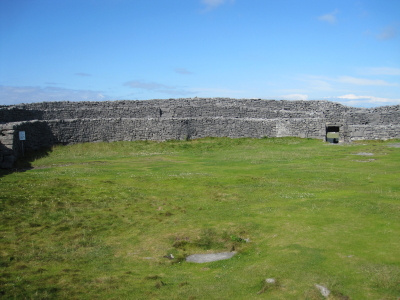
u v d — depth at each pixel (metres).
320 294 9.80
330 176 24.83
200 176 25.58
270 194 20.55
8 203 18.22
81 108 53.75
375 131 45.62
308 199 19.02
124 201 19.58
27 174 25.64
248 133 49.59
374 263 11.17
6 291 10.63
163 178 24.97
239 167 29.91
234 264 12.31
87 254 13.52
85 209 18.25
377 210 16.28
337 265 11.23
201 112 54.69
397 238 13.05
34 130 37.91
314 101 64.19
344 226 14.59
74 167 30.16
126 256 13.38
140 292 10.68
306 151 38.12
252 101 62.06
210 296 10.27
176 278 11.61
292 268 11.25
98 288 10.93
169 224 16.25
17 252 13.52
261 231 14.84
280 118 52.31
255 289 10.43
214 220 16.53
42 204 18.52
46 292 10.65
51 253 13.56
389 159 30.91
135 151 40.19
